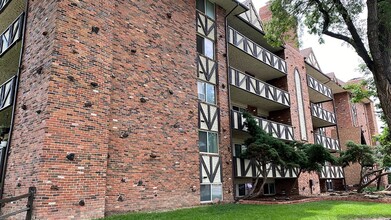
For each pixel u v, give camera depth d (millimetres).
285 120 19250
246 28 17594
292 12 11664
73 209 7363
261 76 19859
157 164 10086
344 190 24969
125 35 10047
